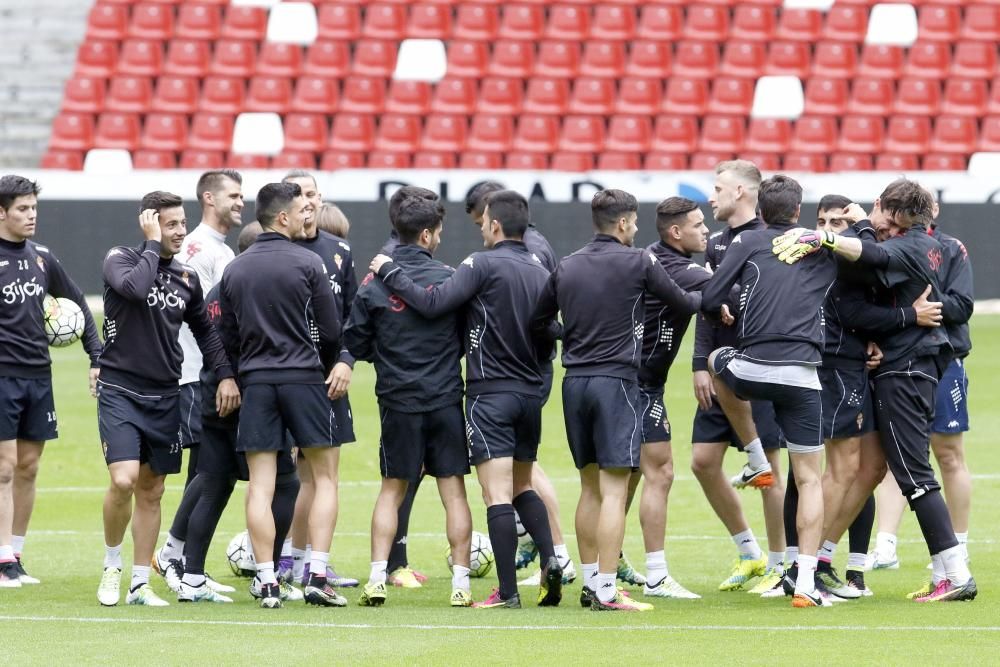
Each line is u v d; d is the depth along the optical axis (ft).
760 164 269.64
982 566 97.19
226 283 86.17
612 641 72.84
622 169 269.64
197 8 288.10
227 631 75.92
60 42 291.17
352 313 88.07
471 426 85.81
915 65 280.10
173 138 272.51
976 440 153.17
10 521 93.86
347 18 288.51
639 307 84.28
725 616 80.74
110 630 76.33
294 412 84.84
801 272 83.97
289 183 86.94
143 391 86.22
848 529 90.94
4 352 92.58
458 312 87.61
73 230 240.73
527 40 285.23
